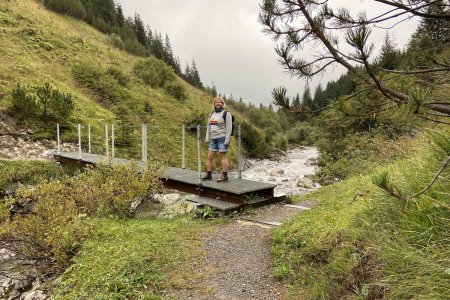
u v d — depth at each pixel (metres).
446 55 3.27
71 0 42.34
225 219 6.29
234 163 24.12
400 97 2.42
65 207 6.18
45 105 16.73
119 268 4.16
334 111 2.78
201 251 4.76
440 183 3.10
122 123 20.73
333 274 3.52
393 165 4.90
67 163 13.65
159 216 7.67
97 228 5.48
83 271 4.30
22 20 28.42
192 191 7.98
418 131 4.97
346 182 8.76
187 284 3.90
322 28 2.62
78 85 24.28
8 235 5.80
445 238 2.71
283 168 26.59
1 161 12.49
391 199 3.36
